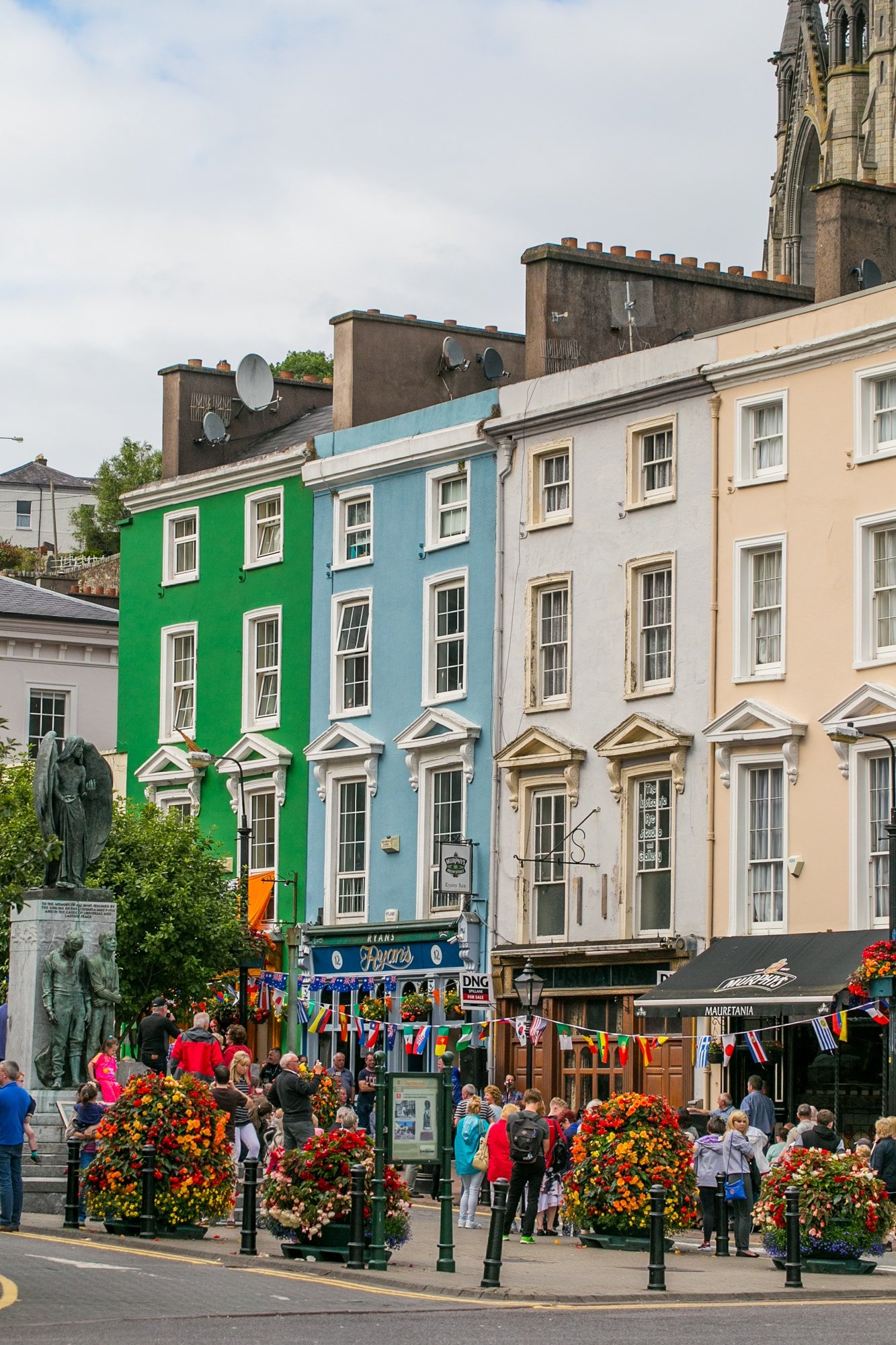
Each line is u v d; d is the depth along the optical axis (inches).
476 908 2219.5
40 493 7037.4
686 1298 1115.9
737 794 1973.4
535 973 2126.0
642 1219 1376.7
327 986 2377.0
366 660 2407.7
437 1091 1206.9
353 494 2448.3
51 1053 1557.6
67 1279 1059.3
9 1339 860.6
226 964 2309.3
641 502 2102.6
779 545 1975.9
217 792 2593.5
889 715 1835.6
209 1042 1524.4
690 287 2390.5
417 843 2306.8
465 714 2271.2
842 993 1770.4
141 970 2263.8
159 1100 1296.8
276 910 2475.4
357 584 2431.1
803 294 2463.1
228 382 2810.0
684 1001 1887.3
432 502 2346.2
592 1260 1310.3
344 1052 2374.5
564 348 2306.8
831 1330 963.3
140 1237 1268.5
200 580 2659.9
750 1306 1093.1
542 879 2166.6
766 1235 1306.6
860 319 1927.9
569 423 2186.3
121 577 2790.4
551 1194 1505.9
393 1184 1216.2
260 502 2596.0
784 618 1959.9
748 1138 1517.0
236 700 2583.7
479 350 2608.3
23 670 3196.4
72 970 1572.3
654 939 1995.6
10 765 2600.9
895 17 5866.1
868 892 1861.5
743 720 1972.2
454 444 2305.6
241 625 2588.6
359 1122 1883.6
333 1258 1206.3
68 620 3218.5
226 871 2361.0
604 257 2332.7
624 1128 1403.8
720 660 2010.3
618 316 2333.9
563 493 2196.1
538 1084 2116.1
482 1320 980.6
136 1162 1278.3
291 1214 1202.0
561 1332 933.2
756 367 1998.0
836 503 1927.9
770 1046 1898.4
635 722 2066.9
